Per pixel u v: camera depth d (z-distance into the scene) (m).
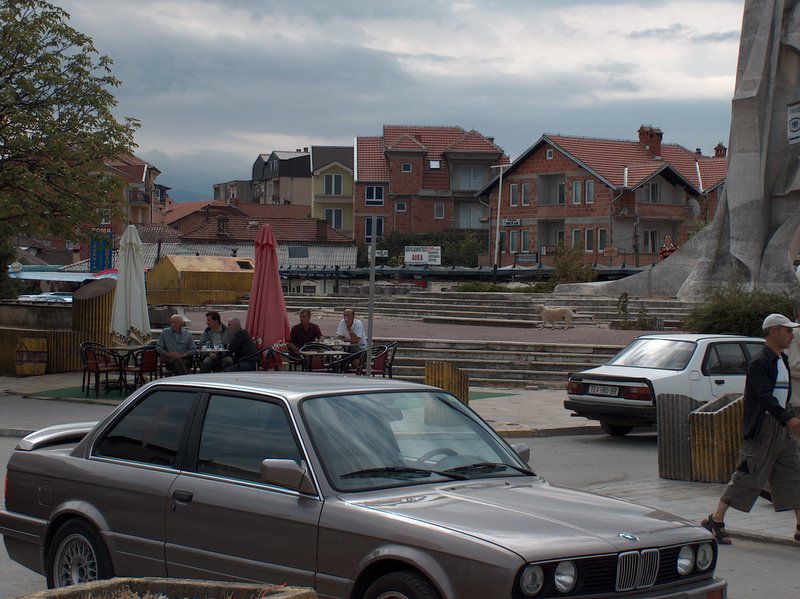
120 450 6.45
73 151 23.83
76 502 6.44
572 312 32.38
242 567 5.55
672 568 5.15
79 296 25.05
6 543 7.00
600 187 73.44
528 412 18.12
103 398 19.38
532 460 13.71
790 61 33.78
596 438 16.03
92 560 6.38
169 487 5.98
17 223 23.70
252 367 18.00
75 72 24.19
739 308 25.67
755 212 33.81
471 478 5.75
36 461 6.84
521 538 4.79
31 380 22.70
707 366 15.20
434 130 96.88
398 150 91.25
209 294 40.09
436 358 23.89
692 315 26.66
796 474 8.70
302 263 82.88
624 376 15.17
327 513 5.23
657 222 74.50
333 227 101.31
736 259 34.00
